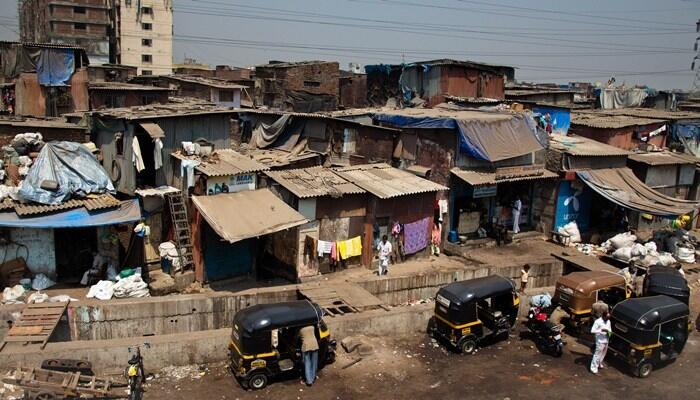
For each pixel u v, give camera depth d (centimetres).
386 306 1889
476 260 2564
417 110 3225
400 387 1491
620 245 2711
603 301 1895
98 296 1912
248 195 2230
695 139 3747
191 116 2334
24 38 9912
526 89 5091
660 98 5112
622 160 3055
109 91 3928
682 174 3259
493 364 1648
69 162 2127
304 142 3072
